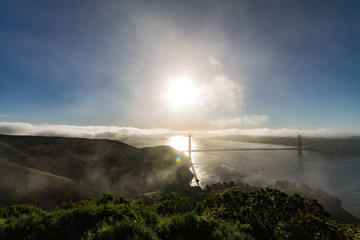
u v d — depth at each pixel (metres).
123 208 7.28
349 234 6.84
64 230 5.88
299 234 6.46
